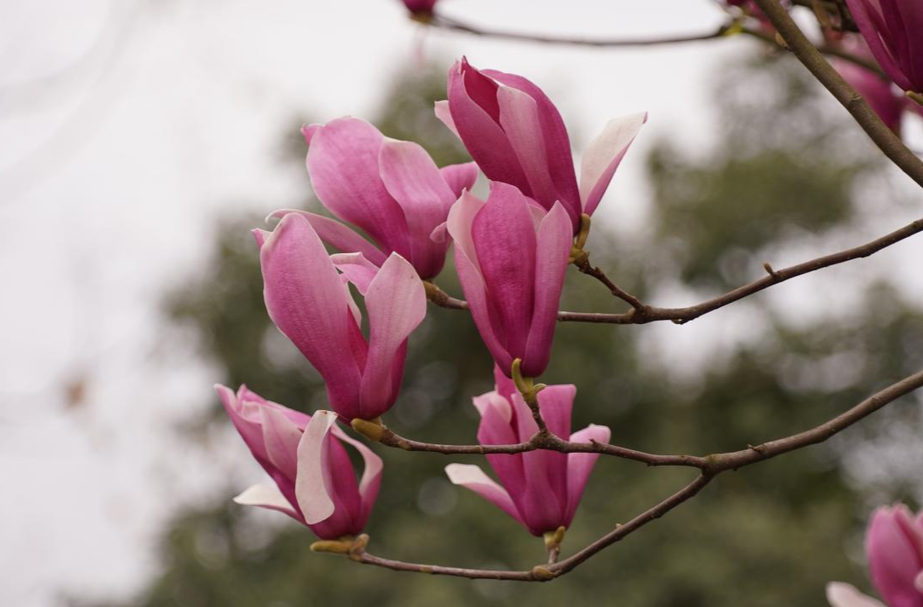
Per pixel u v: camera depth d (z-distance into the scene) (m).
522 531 15.14
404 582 15.36
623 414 18.16
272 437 1.70
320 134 1.64
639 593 14.67
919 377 1.48
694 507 15.84
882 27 1.47
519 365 1.42
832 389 19.59
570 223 1.40
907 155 1.38
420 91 18.03
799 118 20.69
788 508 17.91
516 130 1.43
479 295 1.43
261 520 16.81
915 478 19.30
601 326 17.33
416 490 16.88
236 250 17.64
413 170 1.61
